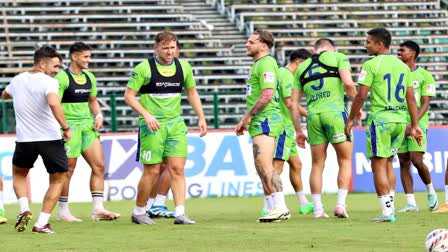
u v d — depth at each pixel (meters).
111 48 78.44
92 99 35.75
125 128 58.75
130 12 84.44
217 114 55.91
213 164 51.31
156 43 30.59
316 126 32.44
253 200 48.22
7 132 52.91
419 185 52.94
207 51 79.44
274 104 30.48
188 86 31.30
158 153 30.64
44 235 27.33
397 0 87.56
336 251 21.25
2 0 83.31
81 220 35.03
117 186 50.41
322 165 33.00
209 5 87.62
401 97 29.91
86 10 83.50
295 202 46.28
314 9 85.62
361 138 52.38
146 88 30.53
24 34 78.94
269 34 30.58
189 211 39.72
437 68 79.12
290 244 23.06
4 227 30.98
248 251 21.58
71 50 35.03
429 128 52.56
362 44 81.31
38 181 49.50
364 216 33.72
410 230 26.78
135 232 27.80
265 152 30.48
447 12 86.56
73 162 34.84
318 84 32.12
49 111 27.77
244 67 77.62
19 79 27.95
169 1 87.25
